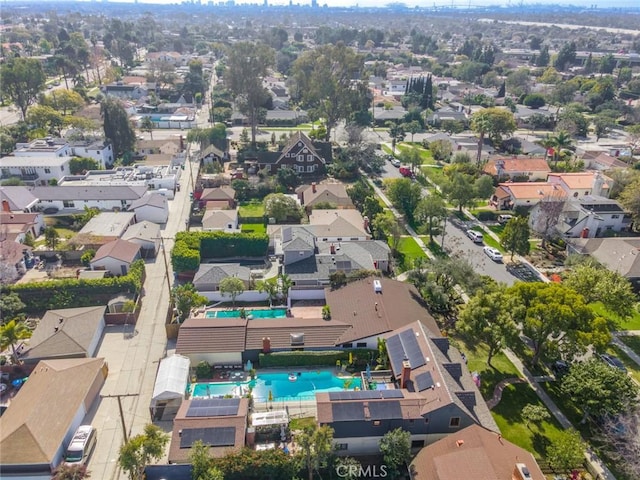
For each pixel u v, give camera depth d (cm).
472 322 4859
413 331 4994
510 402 4659
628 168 10425
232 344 5078
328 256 6744
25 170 9562
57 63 18888
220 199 9044
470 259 7431
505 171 10550
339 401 4106
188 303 5622
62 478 3631
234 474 3697
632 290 6378
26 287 5925
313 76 13275
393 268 7000
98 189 8725
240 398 4428
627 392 4122
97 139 11438
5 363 4925
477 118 12788
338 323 5391
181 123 14912
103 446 4138
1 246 6631
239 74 12381
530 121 15675
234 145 13012
